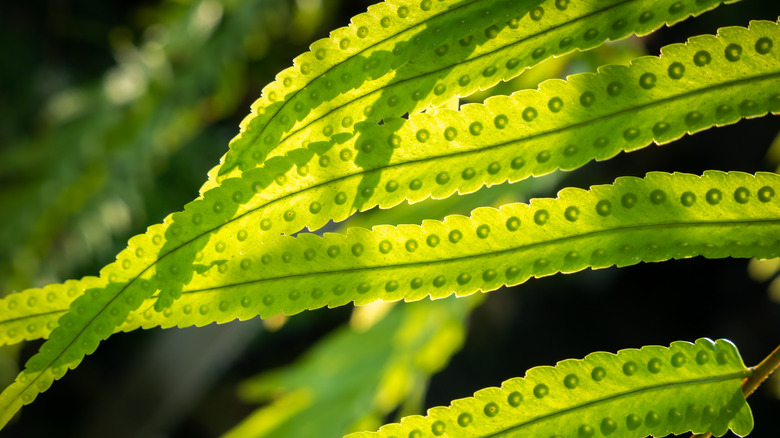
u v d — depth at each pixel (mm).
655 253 360
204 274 353
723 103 354
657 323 2836
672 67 355
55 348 342
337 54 350
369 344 655
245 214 351
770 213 356
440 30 352
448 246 362
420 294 361
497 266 362
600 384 357
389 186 357
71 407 2680
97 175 1262
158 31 1276
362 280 360
